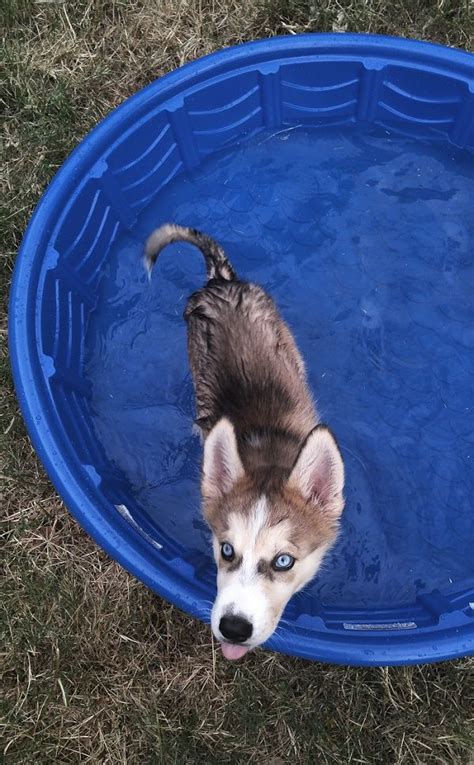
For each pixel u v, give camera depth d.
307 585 1.00
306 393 1.01
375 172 1.20
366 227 1.18
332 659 0.80
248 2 1.25
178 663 0.96
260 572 0.75
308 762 0.91
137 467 1.08
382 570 1.03
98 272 1.14
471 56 1.04
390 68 1.08
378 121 1.19
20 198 1.16
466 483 1.07
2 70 1.22
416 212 1.18
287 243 1.18
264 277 1.17
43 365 0.94
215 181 1.20
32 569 1.00
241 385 0.92
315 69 1.09
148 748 0.93
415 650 0.80
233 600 0.73
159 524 1.05
